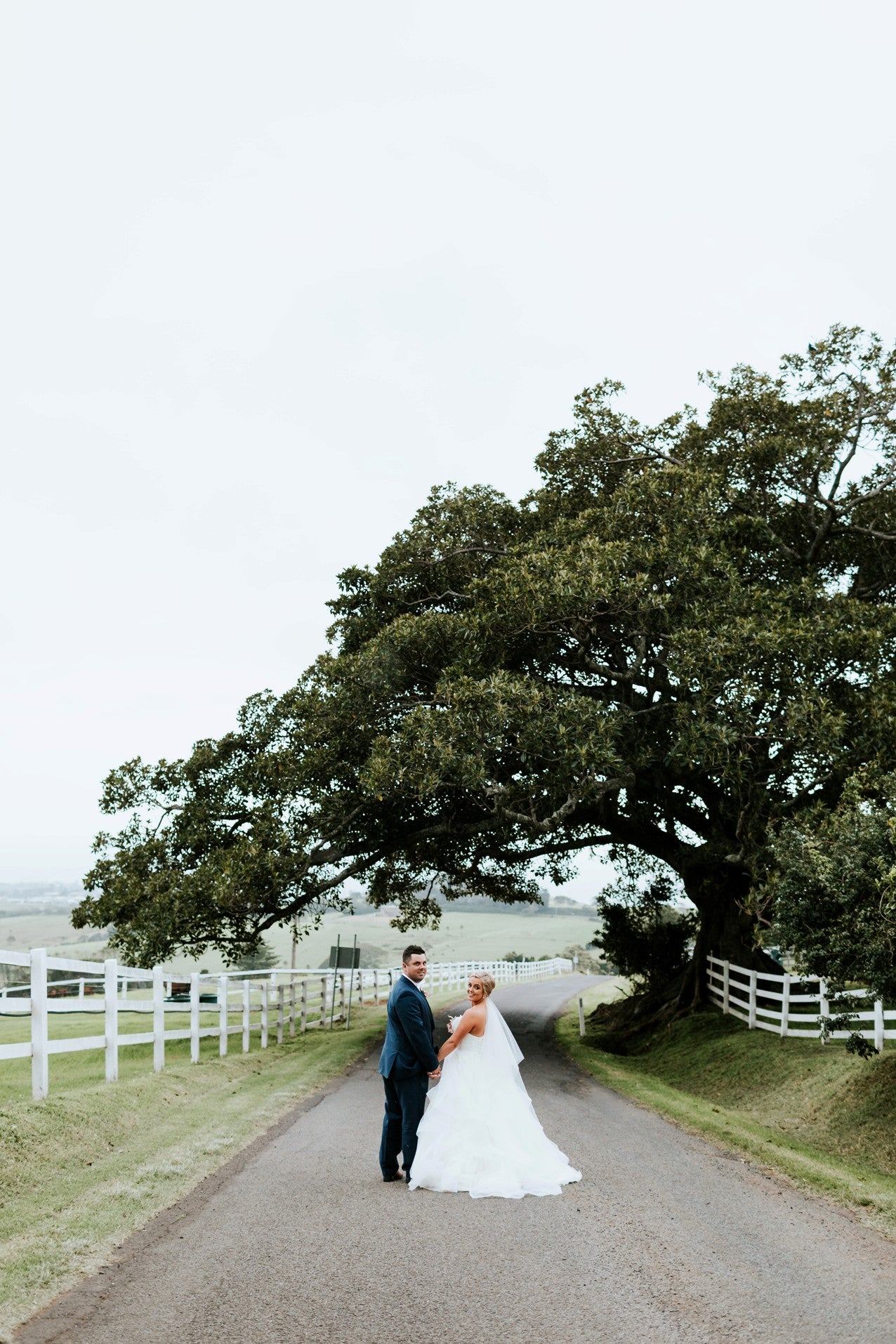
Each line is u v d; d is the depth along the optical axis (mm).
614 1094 15375
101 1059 20141
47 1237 6547
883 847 12828
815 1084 16391
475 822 24891
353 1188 8094
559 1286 5809
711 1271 6156
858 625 21547
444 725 19766
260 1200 7652
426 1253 6383
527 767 21469
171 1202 7566
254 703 24844
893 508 25703
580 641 22844
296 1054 19797
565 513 26203
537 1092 15203
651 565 21547
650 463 26500
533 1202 7723
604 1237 6797
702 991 26453
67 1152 8859
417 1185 8086
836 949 13258
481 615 21625
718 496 23797
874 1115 13852
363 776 20609
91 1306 5406
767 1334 5168
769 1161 9891
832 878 13273
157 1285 5742
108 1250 6371
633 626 22703
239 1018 29516
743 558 24000
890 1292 5875
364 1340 4992
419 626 22578
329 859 22422
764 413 25141
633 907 34719
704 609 21266
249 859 20266
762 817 21516
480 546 25734
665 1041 24922
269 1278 5871
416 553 25750
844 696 21219
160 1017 14531
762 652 19906
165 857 22688
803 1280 6051
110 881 22234
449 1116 8320
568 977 74375
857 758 20312
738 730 20297
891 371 24875
